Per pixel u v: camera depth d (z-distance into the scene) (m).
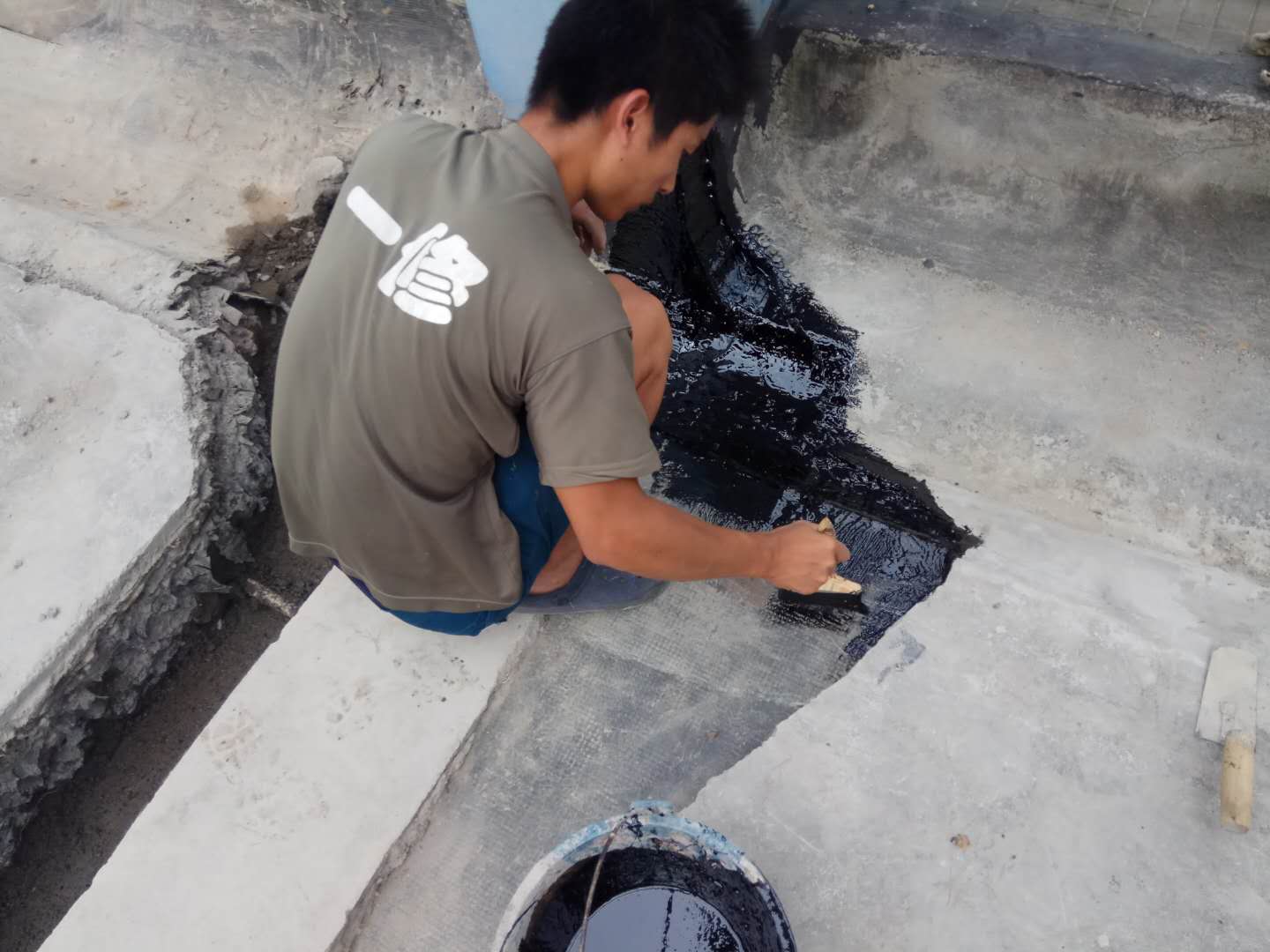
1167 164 2.22
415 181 1.28
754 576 1.56
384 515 1.43
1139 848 1.62
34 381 2.19
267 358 2.47
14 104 2.92
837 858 1.64
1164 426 2.13
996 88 2.27
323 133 2.76
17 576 1.95
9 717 1.83
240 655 2.16
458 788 1.77
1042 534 1.98
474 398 1.28
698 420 2.24
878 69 2.35
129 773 2.04
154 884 1.66
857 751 1.74
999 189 2.40
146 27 2.97
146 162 2.79
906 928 1.58
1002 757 1.71
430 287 1.21
